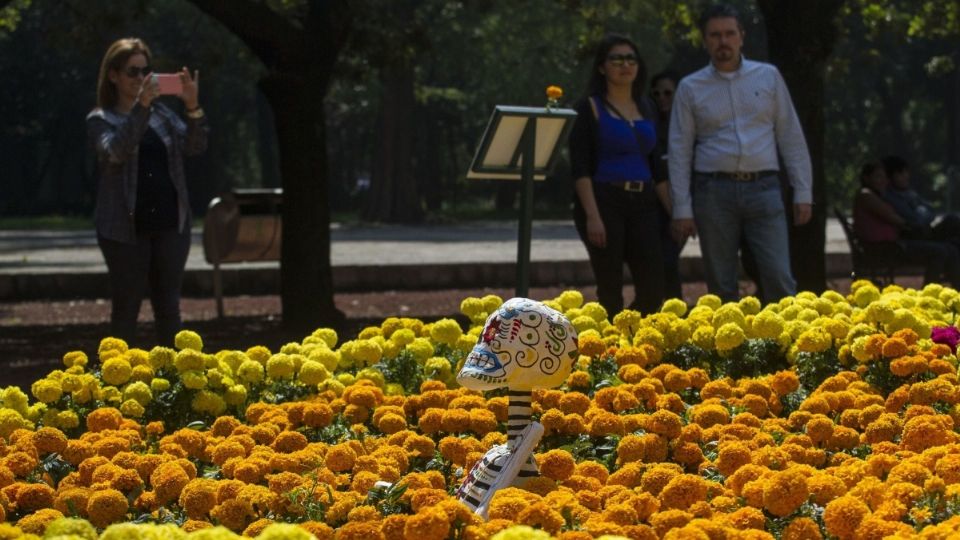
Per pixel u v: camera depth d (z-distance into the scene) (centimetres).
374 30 1877
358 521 460
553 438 602
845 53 4953
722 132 1054
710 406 616
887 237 1655
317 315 1595
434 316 1838
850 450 586
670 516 441
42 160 8019
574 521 448
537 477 506
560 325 505
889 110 6825
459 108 6200
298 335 1541
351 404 665
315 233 1591
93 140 1024
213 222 1820
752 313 861
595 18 2239
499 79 4925
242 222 1816
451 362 795
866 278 1675
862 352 716
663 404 632
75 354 739
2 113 6650
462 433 615
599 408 635
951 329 773
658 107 1261
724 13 1055
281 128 1579
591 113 1045
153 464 551
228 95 6669
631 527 424
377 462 544
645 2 2348
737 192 1052
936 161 7569
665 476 495
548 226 4578
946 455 509
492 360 498
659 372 691
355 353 768
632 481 520
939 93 6762
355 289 2278
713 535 406
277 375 729
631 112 1052
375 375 743
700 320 799
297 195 1586
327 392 697
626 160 1037
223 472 557
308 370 719
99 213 1029
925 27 2058
